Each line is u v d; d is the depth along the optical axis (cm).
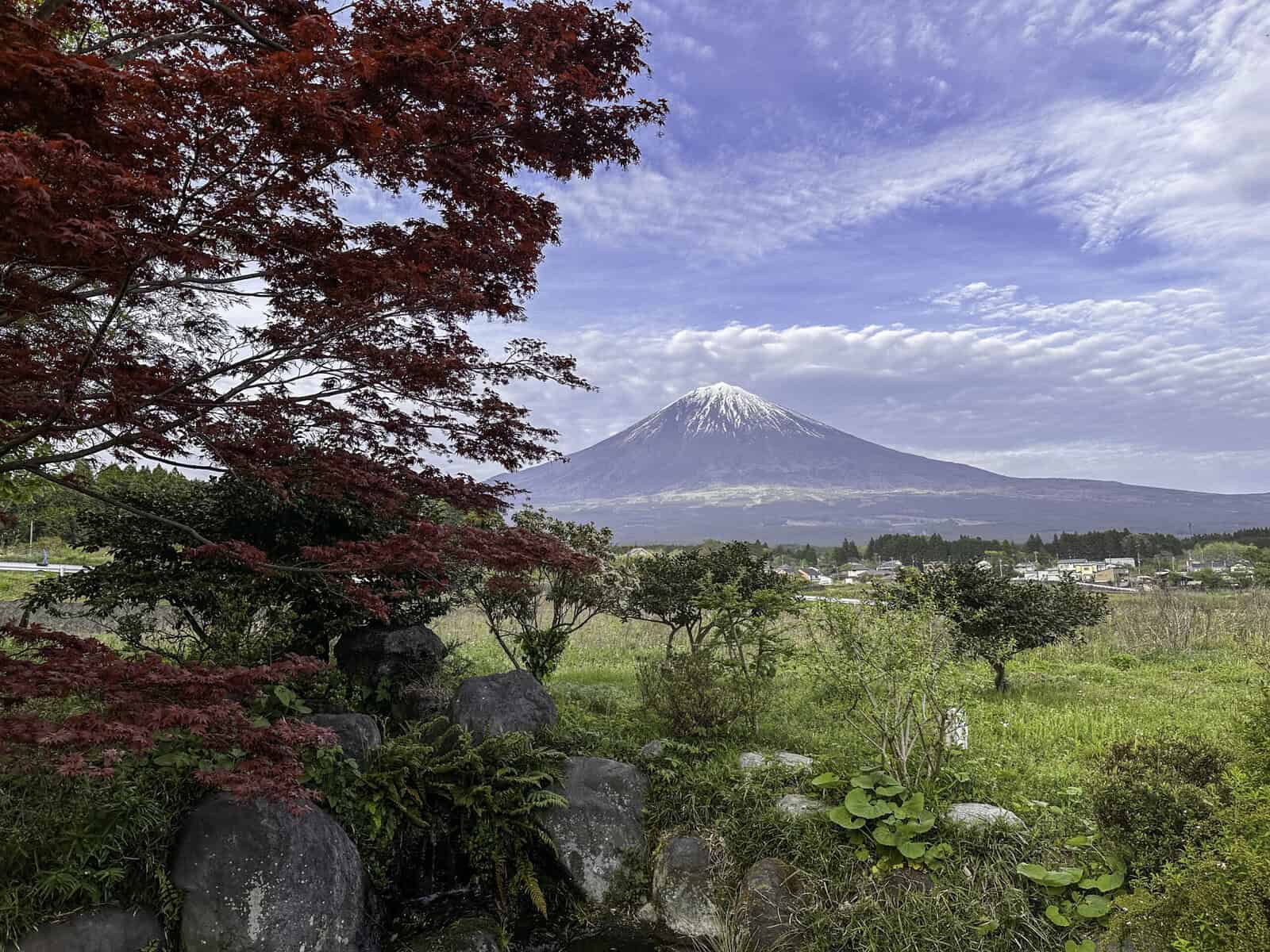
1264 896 367
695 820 686
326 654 935
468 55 491
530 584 955
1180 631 1864
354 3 509
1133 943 430
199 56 445
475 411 675
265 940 501
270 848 524
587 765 738
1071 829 601
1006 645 1188
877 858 602
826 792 673
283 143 412
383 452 678
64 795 495
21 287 420
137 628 775
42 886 448
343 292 532
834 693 784
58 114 346
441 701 887
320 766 623
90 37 612
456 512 934
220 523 814
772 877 601
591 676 1311
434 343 651
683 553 1278
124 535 772
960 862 575
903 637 698
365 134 420
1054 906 514
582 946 616
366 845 638
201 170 437
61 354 518
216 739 436
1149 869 509
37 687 398
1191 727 941
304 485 629
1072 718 1005
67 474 618
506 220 577
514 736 732
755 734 866
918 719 695
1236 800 449
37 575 2308
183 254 426
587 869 671
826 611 777
